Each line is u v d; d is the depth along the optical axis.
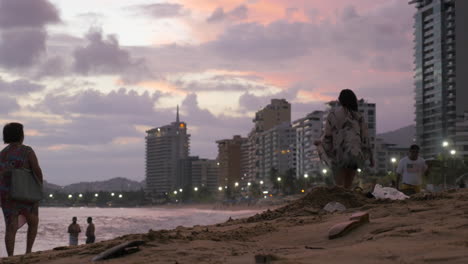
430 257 3.67
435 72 198.75
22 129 7.50
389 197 9.06
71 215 139.62
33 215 7.28
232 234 6.02
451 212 5.83
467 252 3.71
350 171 9.51
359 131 9.53
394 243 4.43
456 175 87.50
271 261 3.81
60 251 5.82
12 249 7.05
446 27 198.00
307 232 5.90
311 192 8.88
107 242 5.78
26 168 7.26
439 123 194.50
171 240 5.27
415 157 11.70
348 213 7.46
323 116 192.88
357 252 4.11
